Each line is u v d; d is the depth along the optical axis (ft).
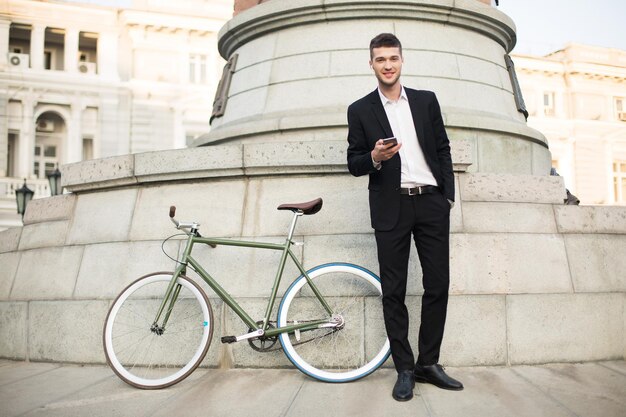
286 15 21.29
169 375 13.26
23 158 90.74
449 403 11.23
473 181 15.14
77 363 15.40
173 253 15.40
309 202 13.60
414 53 20.51
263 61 21.95
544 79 110.52
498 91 21.86
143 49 96.73
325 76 20.52
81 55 98.12
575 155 110.63
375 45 12.33
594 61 110.01
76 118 93.45
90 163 17.08
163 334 14.55
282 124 19.62
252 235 15.14
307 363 13.19
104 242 16.28
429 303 12.27
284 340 13.14
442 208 12.19
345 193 15.10
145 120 96.37
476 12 21.20
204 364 14.21
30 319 16.28
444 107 20.12
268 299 14.33
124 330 14.83
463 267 14.33
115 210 16.61
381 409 10.97
